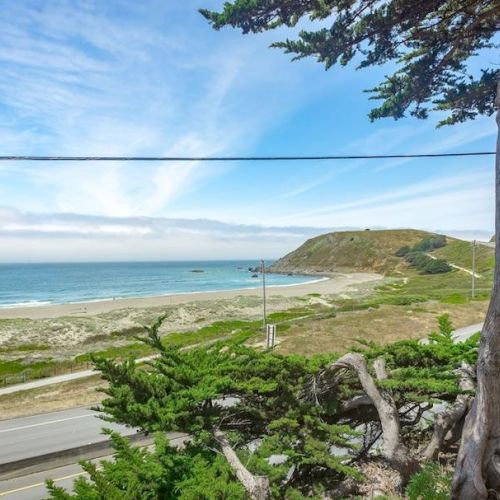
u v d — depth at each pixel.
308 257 194.50
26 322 52.09
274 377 8.19
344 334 34.75
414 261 134.50
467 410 8.47
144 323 54.25
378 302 53.38
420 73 8.73
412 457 7.62
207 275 188.50
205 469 6.23
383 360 8.82
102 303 81.50
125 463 6.36
